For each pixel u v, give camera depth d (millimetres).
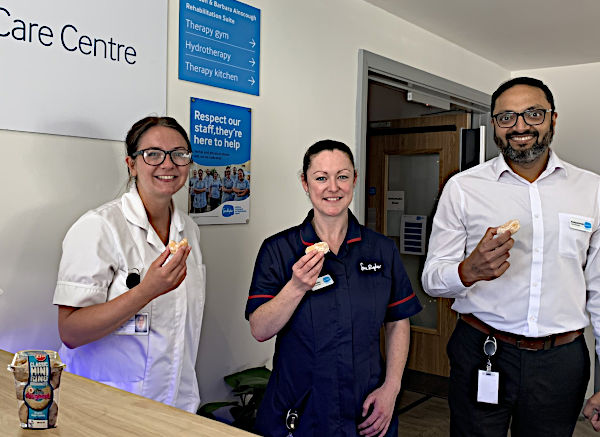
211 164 2404
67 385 1213
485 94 4406
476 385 1897
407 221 4609
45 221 1830
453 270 1811
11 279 1752
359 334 1614
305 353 1598
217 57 2418
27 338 1793
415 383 4406
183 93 2281
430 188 4496
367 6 3285
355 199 3275
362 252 1681
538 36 3898
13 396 1166
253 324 1610
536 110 1761
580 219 1838
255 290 1655
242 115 2541
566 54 4363
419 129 4535
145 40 2105
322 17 2979
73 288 1510
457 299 1983
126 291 1578
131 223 1632
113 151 2016
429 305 4547
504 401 1867
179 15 2250
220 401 2484
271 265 1668
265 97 2668
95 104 1948
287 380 1619
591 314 1917
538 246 1843
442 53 3982
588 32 3781
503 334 1864
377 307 1650
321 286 1601
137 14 2074
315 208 1683
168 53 2215
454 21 3611
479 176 1973
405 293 1746
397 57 3547
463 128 4312
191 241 1854
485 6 3309
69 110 1871
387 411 1609
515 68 4863
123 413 1062
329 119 3059
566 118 4742
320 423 1582
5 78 1707
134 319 1603
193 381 1832
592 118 4617
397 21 3537
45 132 1809
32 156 1789
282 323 1544
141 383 1644
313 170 1628
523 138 1784
